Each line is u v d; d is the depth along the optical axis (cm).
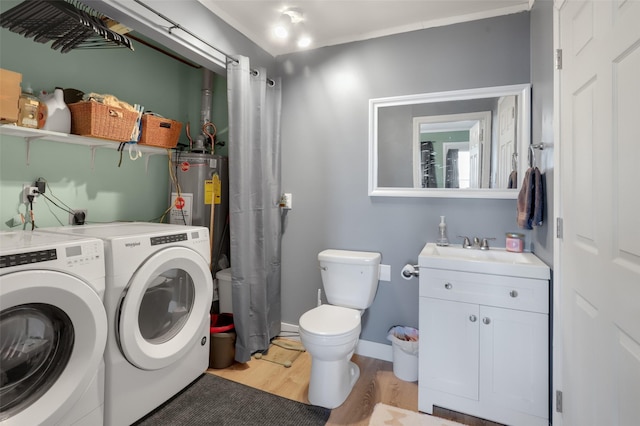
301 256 252
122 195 221
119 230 167
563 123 136
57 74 183
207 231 189
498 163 197
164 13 165
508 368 153
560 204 140
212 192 241
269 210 240
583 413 116
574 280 124
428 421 160
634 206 85
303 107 249
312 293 249
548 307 147
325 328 168
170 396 168
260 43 237
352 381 191
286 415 163
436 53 211
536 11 178
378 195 224
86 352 126
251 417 161
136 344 145
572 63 127
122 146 201
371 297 209
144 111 223
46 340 123
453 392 163
